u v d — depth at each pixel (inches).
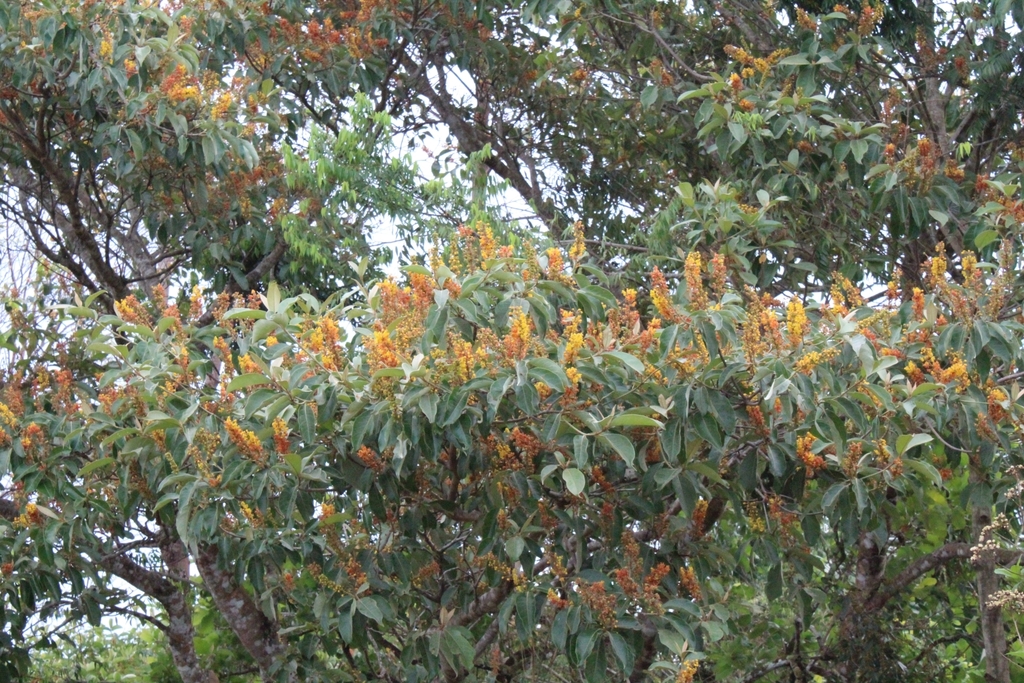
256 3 292.2
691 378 167.9
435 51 330.6
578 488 156.9
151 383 191.6
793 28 281.7
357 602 191.2
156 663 291.4
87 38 247.4
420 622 207.5
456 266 181.0
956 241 258.4
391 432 165.8
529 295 174.6
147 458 193.0
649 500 185.6
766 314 167.8
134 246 307.4
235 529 203.2
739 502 195.0
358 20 307.0
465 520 197.5
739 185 257.1
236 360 211.6
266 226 280.4
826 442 175.8
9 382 239.0
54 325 260.1
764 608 274.1
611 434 161.8
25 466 199.8
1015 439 182.4
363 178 243.3
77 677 285.1
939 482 171.0
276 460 177.3
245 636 245.4
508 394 171.3
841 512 177.3
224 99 256.1
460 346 162.6
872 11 256.1
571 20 287.9
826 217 263.6
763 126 257.1
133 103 248.2
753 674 252.2
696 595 189.3
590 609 171.2
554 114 333.7
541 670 218.8
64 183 264.4
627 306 181.6
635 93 319.0
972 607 277.9
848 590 266.7
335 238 263.7
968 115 271.1
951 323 182.5
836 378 169.9
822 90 285.3
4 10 246.4
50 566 202.5
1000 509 191.6
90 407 205.8
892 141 261.0
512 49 332.2
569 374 161.3
